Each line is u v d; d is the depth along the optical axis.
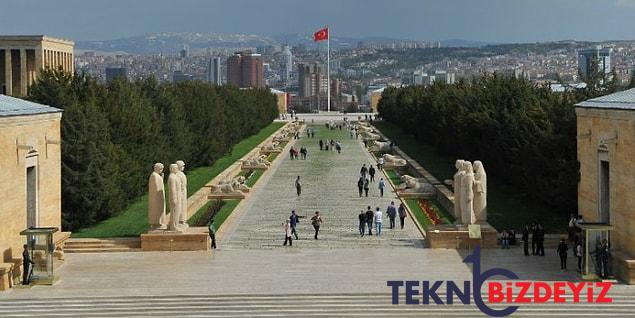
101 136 64.94
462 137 91.00
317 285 42.38
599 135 48.50
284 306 38.88
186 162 96.25
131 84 86.62
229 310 38.44
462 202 53.84
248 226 62.59
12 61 146.75
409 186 80.00
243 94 159.00
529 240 54.47
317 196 80.31
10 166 45.22
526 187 69.38
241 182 85.75
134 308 38.78
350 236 58.31
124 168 69.50
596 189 49.22
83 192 60.50
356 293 40.47
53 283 43.25
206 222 64.19
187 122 100.81
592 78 70.94
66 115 61.38
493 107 83.56
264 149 132.75
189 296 40.25
